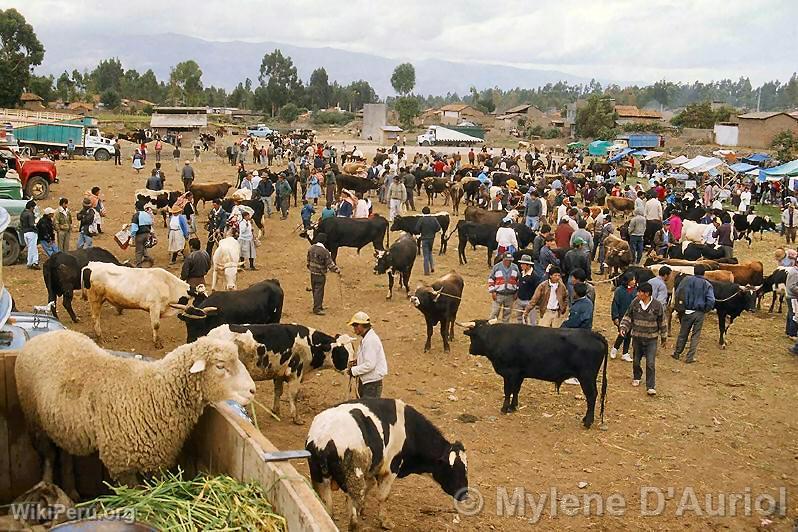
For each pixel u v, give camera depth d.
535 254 17.45
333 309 16.50
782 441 10.91
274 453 4.68
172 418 5.62
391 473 7.59
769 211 39.69
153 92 146.38
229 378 5.66
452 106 132.62
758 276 18.78
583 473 9.57
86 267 13.11
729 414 11.84
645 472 9.70
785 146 69.31
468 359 13.80
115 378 5.61
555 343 10.84
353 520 7.23
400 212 26.78
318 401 11.26
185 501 4.73
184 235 19.58
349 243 19.80
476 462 9.68
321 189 33.47
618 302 13.95
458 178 35.75
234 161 43.72
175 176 36.81
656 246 23.00
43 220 18.02
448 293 13.73
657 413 11.70
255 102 144.62
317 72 165.12
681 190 43.00
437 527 7.95
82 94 133.12
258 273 19.53
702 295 14.14
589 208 26.34
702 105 97.50
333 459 6.95
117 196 29.45
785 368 14.28
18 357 5.75
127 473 5.59
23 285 16.77
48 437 5.68
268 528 4.36
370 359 9.41
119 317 15.02
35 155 38.62
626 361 14.09
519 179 36.59
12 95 79.81
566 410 11.64
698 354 15.03
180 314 11.68
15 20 81.62
